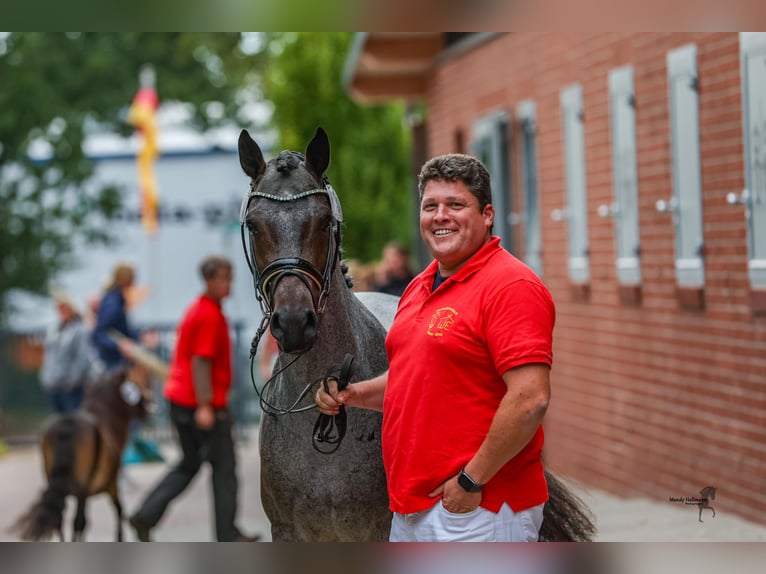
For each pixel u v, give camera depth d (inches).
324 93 1137.4
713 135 407.2
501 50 672.4
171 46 1770.4
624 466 506.3
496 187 685.9
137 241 1175.6
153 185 1168.2
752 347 386.0
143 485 739.4
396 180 1163.3
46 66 1572.3
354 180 1150.3
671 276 451.8
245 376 965.2
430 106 860.6
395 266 682.8
